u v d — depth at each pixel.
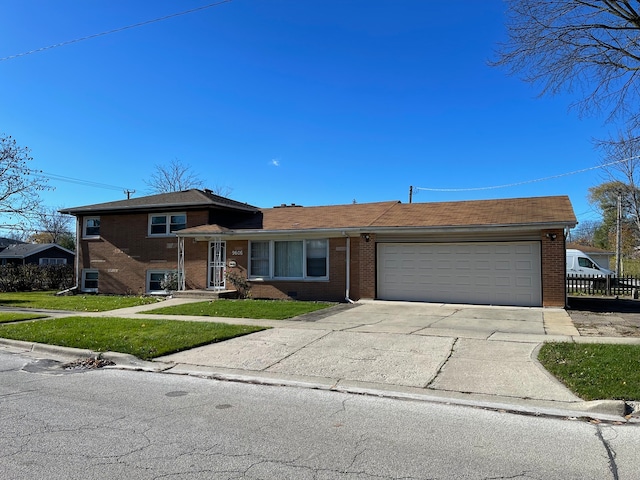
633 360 7.28
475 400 6.06
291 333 10.40
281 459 4.24
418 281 16.58
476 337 9.62
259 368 7.83
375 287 16.95
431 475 3.92
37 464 4.12
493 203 18.39
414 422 5.29
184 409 5.77
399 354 8.38
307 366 7.84
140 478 3.85
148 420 5.34
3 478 3.84
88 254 23.02
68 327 11.35
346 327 11.05
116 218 22.50
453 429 5.06
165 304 16.61
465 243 16.00
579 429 5.07
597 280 21.06
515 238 15.30
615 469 4.05
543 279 14.66
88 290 23.12
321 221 19.08
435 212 17.92
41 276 28.45
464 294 15.96
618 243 29.19
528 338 9.42
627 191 33.59
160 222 21.72
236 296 19.22
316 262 18.36
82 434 4.87
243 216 22.61
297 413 5.61
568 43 10.63
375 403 6.03
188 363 8.27
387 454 4.36
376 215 18.86
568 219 14.51
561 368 7.09
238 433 4.91
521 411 5.66
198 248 20.38
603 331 10.26
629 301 17.12
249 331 10.59
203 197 21.75
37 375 7.66
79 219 23.41
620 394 5.90
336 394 6.46
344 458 4.27
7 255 44.34
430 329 10.66
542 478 3.88
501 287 15.52
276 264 18.98
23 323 12.27
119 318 12.85
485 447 4.55
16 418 5.40
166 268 21.28
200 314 13.73
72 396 6.38
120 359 8.56
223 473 3.94
